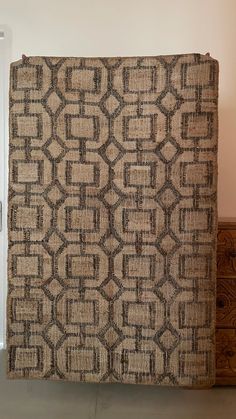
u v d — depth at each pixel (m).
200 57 1.64
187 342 1.69
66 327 1.72
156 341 1.69
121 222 1.69
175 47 2.51
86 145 1.68
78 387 2.21
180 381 1.70
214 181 1.67
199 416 1.94
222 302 2.13
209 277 1.69
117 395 2.12
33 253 1.71
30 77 1.68
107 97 1.67
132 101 1.66
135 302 1.70
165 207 1.67
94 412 1.96
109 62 1.67
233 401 2.07
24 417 1.90
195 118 1.65
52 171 1.69
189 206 1.67
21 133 1.69
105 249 1.70
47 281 1.71
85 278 1.71
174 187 1.67
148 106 1.66
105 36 2.52
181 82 1.64
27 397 2.10
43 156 1.69
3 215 2.64
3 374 2.35
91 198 1.69
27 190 1.70
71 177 1.69
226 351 2.15
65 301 1.71
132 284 1.70
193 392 2.15
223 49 2.50
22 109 1.69
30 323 1.73
